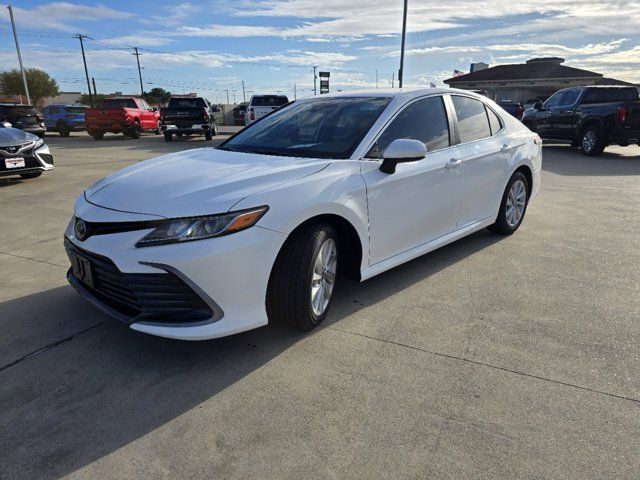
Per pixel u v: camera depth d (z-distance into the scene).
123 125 20.69
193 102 20.59
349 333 3.15
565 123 13.73
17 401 2.48
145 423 2.31
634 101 12.68
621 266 4.33
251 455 2.11
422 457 2.09
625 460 2.05
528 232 5.43
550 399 2.46
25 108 19.84
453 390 2.54
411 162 3.65
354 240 3.32
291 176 2.96
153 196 2.75
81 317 3.41
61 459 2.09
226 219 2.58
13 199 7.35
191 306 2.62
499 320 3.31
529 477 1.97
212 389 2.57
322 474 2.00
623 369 2.72
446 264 4.39
